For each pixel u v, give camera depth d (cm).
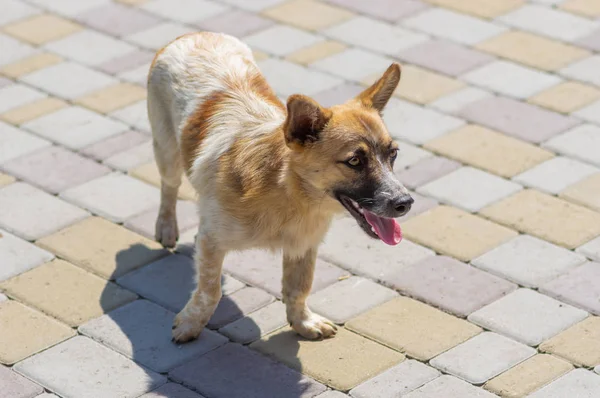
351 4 1248
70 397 704
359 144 668
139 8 1242
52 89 1092
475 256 850
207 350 750
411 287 816
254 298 806
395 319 781
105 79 1109
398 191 664
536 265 838
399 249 860
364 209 675
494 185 940
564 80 1097
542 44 1160
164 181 841
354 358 742
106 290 812
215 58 805
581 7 1230
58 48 1164
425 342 756
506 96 1072
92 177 953
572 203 914
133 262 845
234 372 729
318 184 684
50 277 825
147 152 991
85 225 888
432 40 1173
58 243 864
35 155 984
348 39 1177
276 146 699
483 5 1242
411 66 1126
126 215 902
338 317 786
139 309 793
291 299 756
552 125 1024
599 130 1015
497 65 1125
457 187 938
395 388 711
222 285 820
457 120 1036
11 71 1123
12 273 827
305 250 733
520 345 752
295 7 1241
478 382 715
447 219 896
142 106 1065
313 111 666
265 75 1106
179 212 912
